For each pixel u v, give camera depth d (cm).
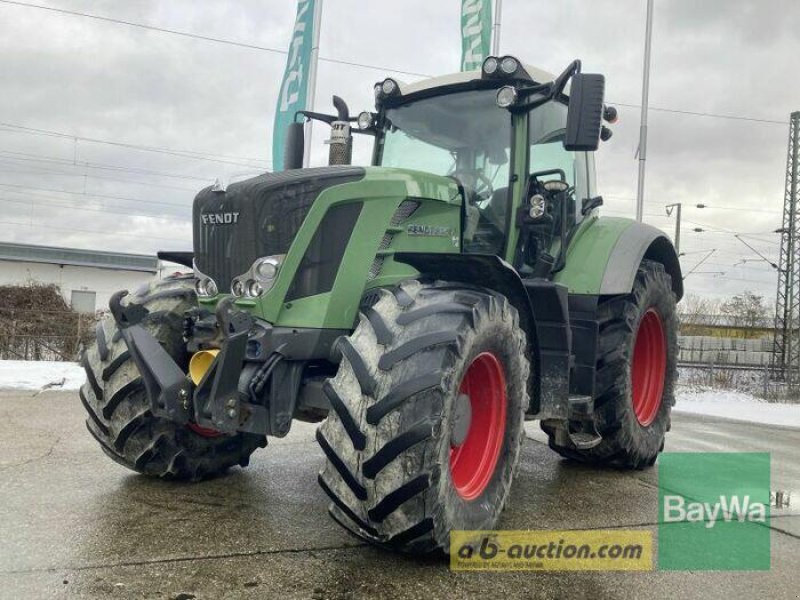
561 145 443
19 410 587
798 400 1350
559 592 251
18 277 2609
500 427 307
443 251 358
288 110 1087
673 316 501
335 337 306
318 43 1072
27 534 284
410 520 249
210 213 324
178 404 291
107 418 345
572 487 412
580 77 352
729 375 1745
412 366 254
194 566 257
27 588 231
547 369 357
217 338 300
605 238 442
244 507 335
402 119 432
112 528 296
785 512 378
